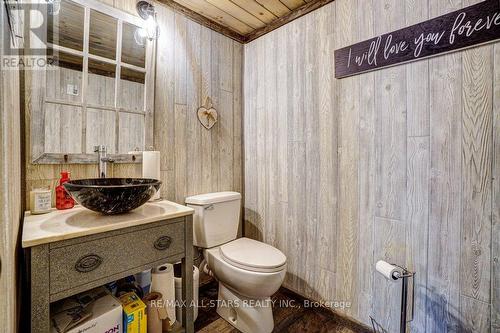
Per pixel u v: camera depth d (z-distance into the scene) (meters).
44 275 0.80
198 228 1.66
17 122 0.95
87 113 1.34
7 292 0.59
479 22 1.07
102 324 0.98
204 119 1.87
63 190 1.18
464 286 1.14
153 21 1.53
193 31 1.80
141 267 1.03
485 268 1.09
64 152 1.26
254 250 1.56
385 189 1.38
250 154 2.12
